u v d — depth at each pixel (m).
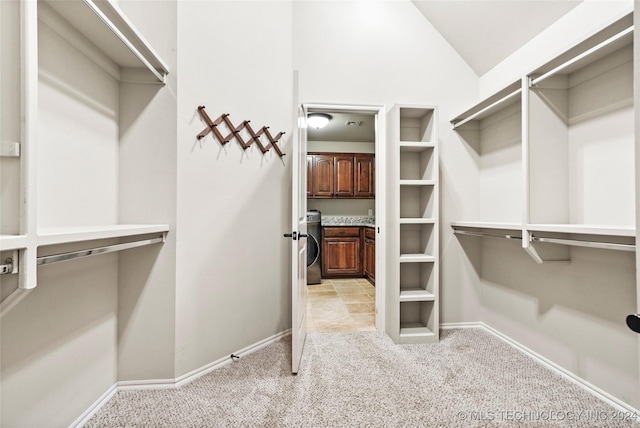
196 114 1.62
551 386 1.54
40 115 1.04
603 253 1.44
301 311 1.95
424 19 2.48
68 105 1.16
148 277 1.50
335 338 2.23
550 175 1.60
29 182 0.73
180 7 1.53
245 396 1.45
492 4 1.94
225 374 1.67
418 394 1.47
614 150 1.38
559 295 1.69
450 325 2.44
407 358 1.88
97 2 0.99
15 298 0.76
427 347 2.06
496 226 1.82
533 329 1.89
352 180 4.76
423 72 2.46
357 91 2.40
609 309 1.41
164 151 1.51
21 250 0.72
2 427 0.93
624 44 1.26
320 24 2.39
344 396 1.46
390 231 2.28
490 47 2.21
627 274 1.33
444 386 1.55
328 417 1.30
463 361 1.84
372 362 1.82
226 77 1.81
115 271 1.46
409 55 2.45
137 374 1.50
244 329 1.92
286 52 2.31
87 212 1.27
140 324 1.50
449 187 2.44
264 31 2.10
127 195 1.49
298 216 1.73
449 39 2.45
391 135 2.25
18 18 0.73
